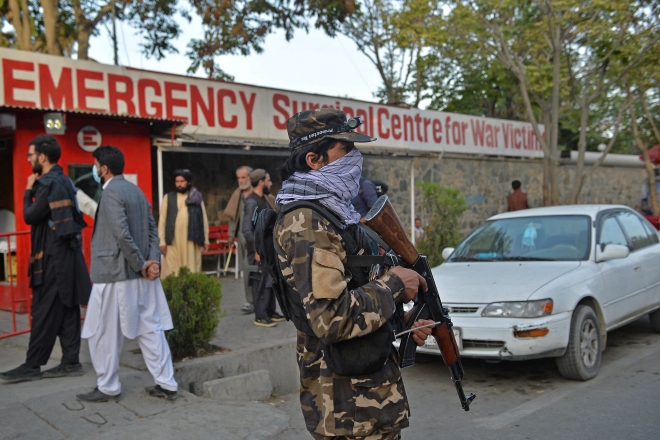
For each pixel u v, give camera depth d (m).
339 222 1.93
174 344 5.19
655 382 5.12
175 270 7.50
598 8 12.02
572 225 6.21
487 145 16.58
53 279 4.53
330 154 2.03
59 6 13.37
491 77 18.83
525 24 13.51
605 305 5.62
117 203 3.98
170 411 4.12
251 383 4.91
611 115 24.84
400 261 2.13
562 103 17.69
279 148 10.63
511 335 4.87
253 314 7.32
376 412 1.94
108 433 3.71
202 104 10.40
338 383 1.94
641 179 23.22
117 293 4.04
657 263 6.74
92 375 4.74
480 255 6.30
